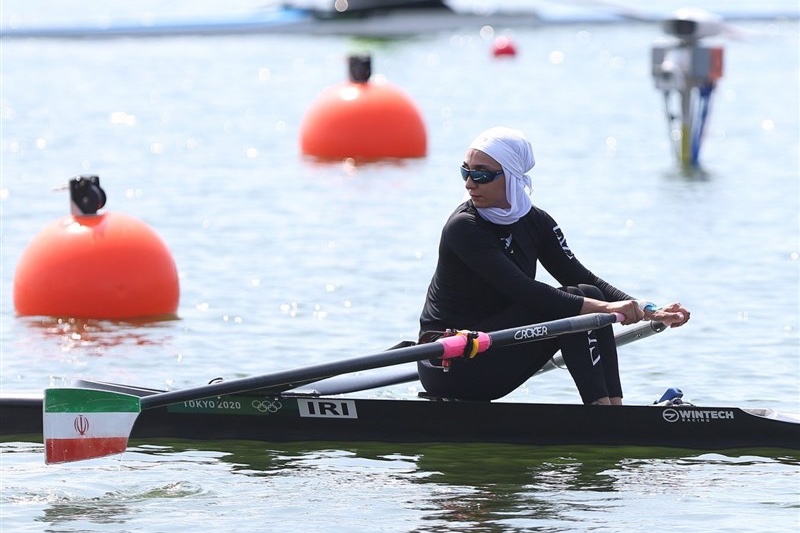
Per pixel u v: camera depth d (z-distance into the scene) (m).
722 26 71.31
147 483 24.00
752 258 46.34
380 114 73.88
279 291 41.44
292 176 66.94
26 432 27.06
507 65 135.50
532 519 21.89
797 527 21.58
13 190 60.78
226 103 102.50
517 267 25.86
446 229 26.14
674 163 71.94
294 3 179.38
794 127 88.44
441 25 171.25
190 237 50.38
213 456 25.75
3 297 40.44
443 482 23.98
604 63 137.12
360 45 154.62
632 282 42.44
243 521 21.92
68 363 32.78
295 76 122.19
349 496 23.22
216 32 161.12
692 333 36.03
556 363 27.75
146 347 34.53
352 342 35.25
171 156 74.12
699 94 71.25
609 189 62.59
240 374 31.92
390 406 26.59
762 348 34.41
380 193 61.59
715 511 22.38
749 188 62.84
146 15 188.88
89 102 101.56
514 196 25.75
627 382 31.17
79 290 37.69
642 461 25.31
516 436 26.41
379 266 45.19
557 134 84.75
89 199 38.72
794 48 154.38
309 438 26.80
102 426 24.48
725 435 26.16
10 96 104.19
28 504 22.77
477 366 26.36
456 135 84.62
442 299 26.73
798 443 26.09
